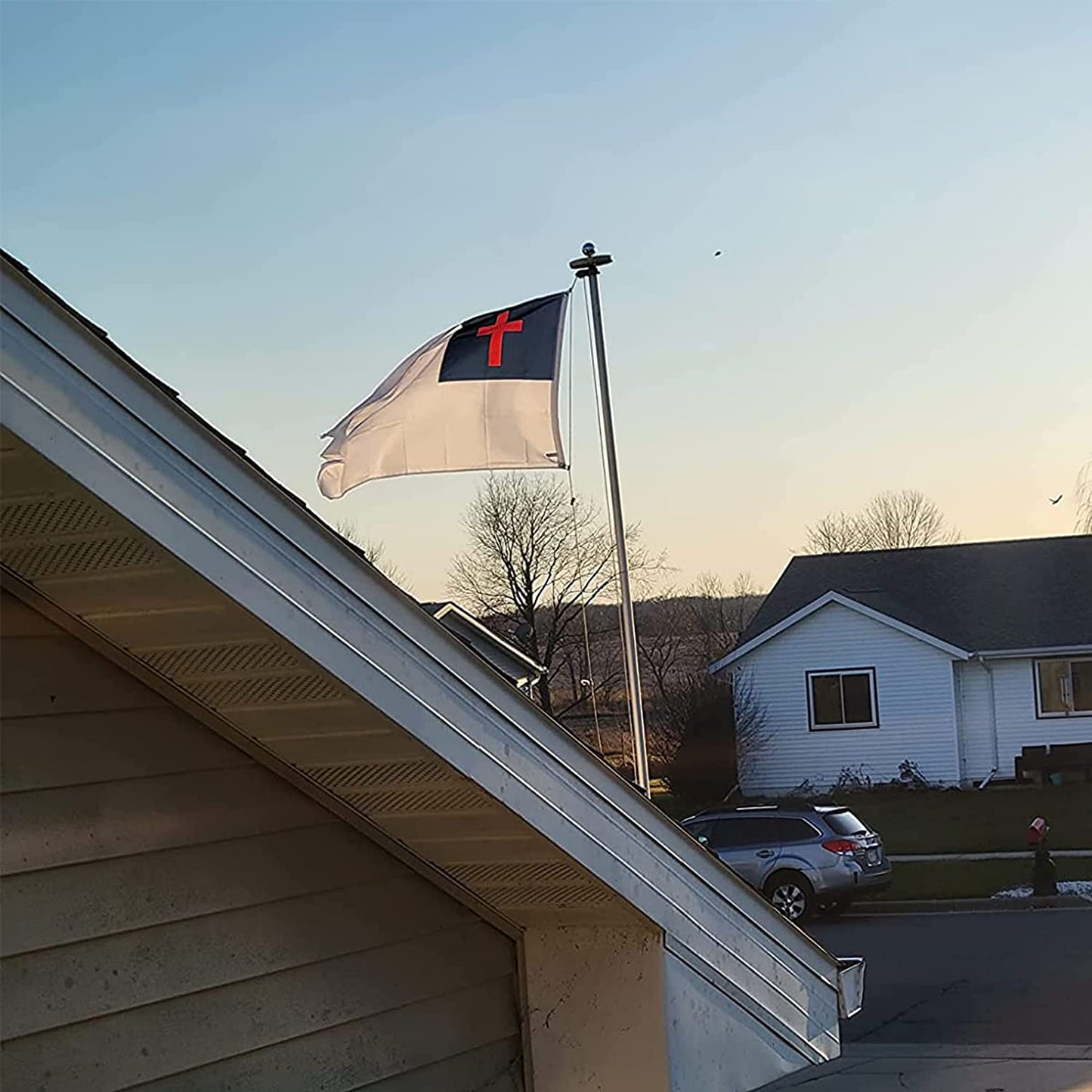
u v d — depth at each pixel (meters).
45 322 2.66
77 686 3.46
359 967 4.18
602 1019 4.43
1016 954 15.59
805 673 32.91
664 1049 4.26
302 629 3.17
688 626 48.31
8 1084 3.23
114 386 2.79
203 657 3.42
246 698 3.56
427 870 4.39
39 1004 3.31
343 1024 4.11
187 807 3.71
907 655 32.41
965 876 21.09
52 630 3.41
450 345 12.26
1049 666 32.25
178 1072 3.63
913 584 34.25
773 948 4.74
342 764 3.81
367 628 3.34
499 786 3.70
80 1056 3.40
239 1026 3.80
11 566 3.19
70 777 3.42
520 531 42.34
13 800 3.29
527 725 3.81
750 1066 4.57
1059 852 22.83
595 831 4.02
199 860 3.73
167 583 3.06
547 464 12.09
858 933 17.89
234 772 3.85
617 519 18.48
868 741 32.50
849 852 18.66
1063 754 31.19
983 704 32.41
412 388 12.19
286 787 4.00
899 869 22.27
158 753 3.64
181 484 2.92
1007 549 34.66
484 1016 4.55
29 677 3.35
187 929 3.69
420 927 4.39
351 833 4.20
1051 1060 11.24
